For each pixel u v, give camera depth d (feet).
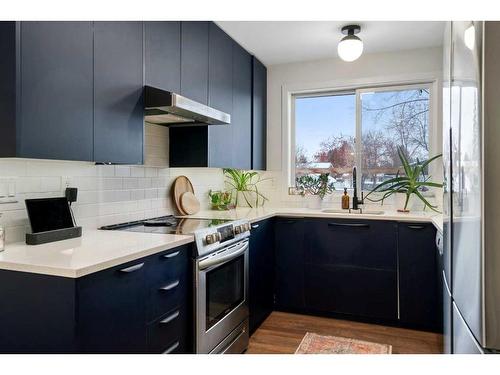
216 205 11.38
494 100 3.24
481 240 3.35
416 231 9.56
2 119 4.53
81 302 4.21
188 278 6.43
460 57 4.19
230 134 10.28
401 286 9.73
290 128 13.03
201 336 6.56
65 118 5.13
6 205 5.54
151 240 5.90
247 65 11.43
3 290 4.53
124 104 6.26
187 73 8.13
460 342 4.27
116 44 6.10
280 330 9.61
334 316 10.52
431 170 11.28
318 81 12.37
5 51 4.50
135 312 5.08
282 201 12.91
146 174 8.77
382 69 11.65
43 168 6.13
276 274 11.00
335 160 12.60
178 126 9.37
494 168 3.25
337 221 10.36
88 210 7.08
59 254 4.84
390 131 11.84
